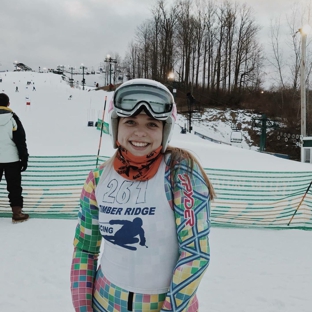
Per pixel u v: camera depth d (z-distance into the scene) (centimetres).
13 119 436
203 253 111
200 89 4462
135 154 118
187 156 121
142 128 117
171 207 116
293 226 482
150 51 5681
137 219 116
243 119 3425
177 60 5312
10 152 442
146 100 113
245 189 600
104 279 126
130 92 115
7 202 515
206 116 3559
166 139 120
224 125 3325
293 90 3428
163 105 115
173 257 118
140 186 119
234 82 4816
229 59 4956
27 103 2750
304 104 1847
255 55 4822
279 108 3322
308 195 561
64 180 584
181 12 5281
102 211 125
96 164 615
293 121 2936
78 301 129
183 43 5181
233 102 3900
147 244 116
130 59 7031
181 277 109
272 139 2892
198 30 5122
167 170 119
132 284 117
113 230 120
